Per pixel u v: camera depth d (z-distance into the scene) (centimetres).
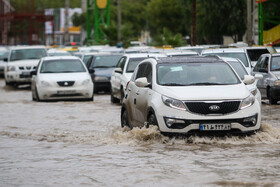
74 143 1956
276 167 1476
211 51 4041
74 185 1316
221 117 1833
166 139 1866
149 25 17600
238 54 3991
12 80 5581
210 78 2012
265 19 6488
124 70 3594
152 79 2025
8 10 13538
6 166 1561
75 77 3850
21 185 1327
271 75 3406
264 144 1827
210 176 1377
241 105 1858
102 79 4706
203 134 1847
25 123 2606
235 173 1407
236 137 1866
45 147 1881
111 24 9712
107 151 1766
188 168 1477
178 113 1841
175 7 13250
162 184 1308
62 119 2761
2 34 13112
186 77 2012
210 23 8869
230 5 8600
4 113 3077
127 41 9519
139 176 1395
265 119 2631
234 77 2033
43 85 3809
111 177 1391
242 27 8788
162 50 4978
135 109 2106
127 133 1989
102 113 3044
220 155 1650
